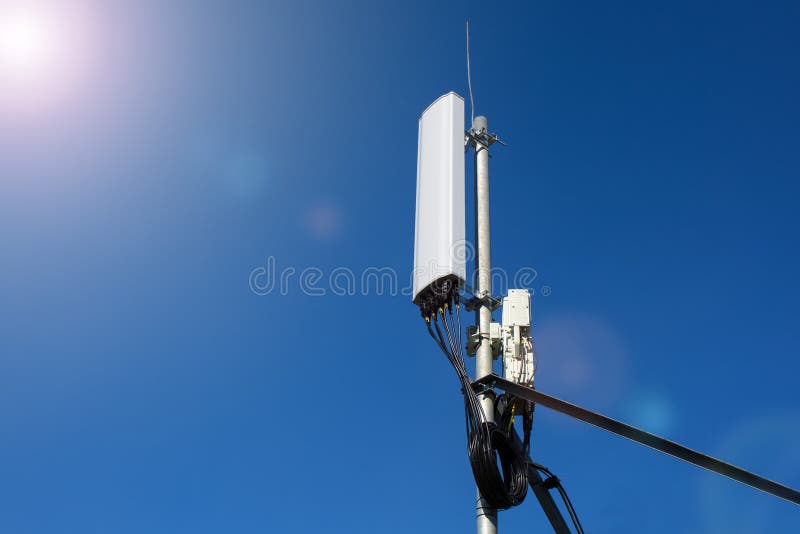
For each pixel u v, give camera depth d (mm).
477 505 11070
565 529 12688
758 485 11000
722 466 11047
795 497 10992
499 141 14180
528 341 13172
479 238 13016
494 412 11859
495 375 11719
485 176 13680
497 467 10898
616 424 11094
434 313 12148
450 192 12688
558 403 11234
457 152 13188
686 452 11016
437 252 12250
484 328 12258
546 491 12867
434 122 13836
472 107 14406
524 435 13055
